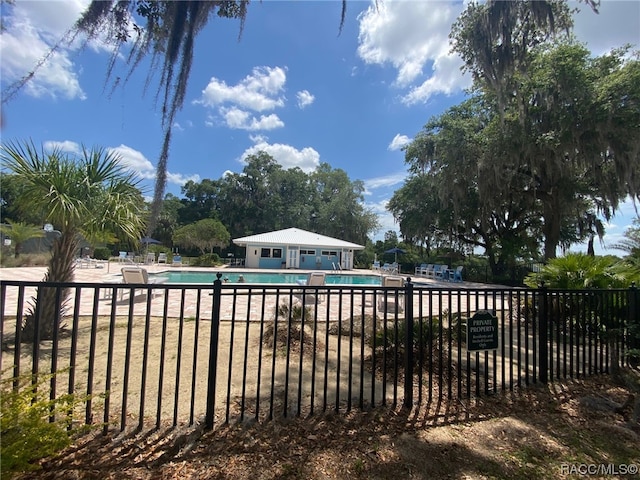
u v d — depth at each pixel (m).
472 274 21.31
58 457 2.12
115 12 2.96
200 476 2.02
